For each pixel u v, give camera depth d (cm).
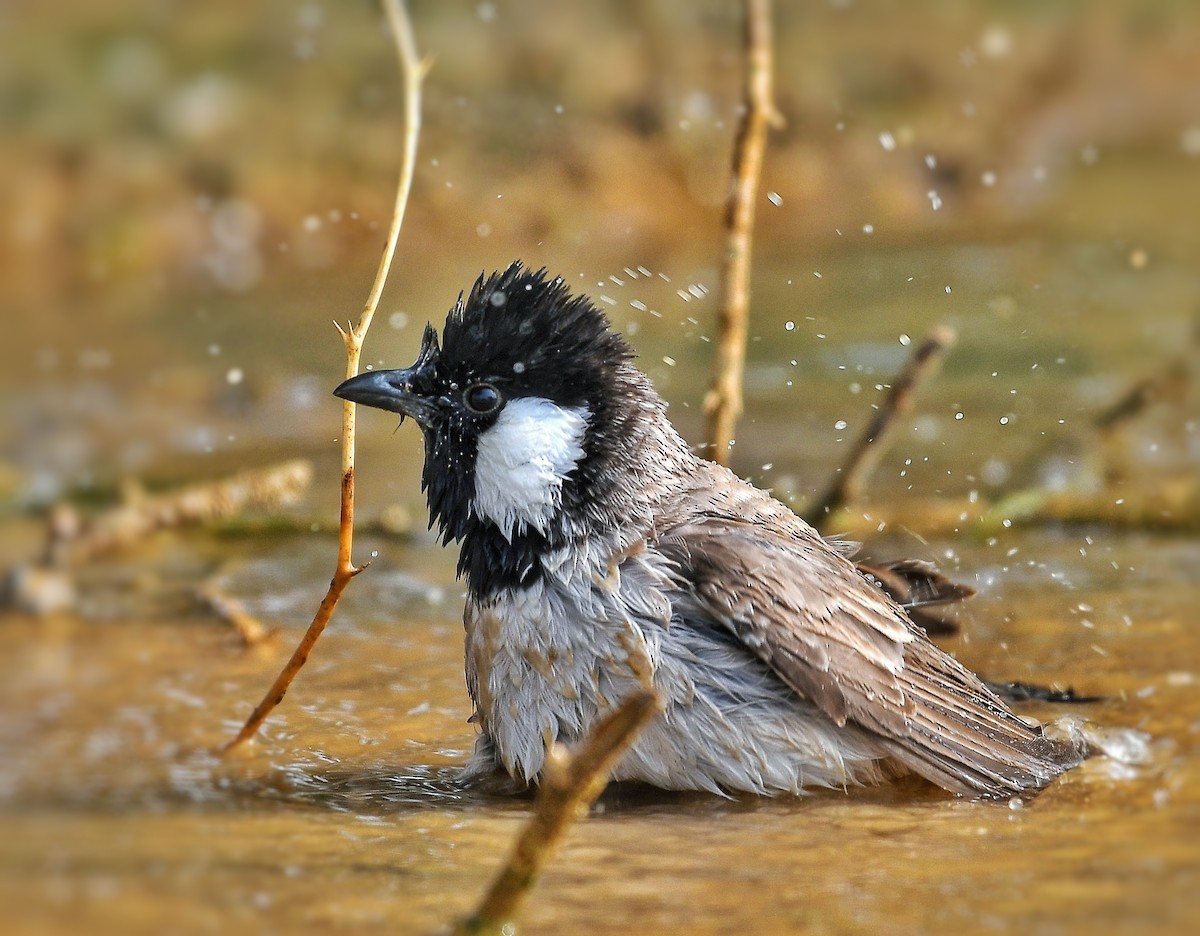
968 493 1359
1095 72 2522
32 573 1175
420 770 871
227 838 739
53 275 2038
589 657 840
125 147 2139
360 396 899
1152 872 690
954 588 996
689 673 834
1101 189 2347
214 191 2106
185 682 998
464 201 2042
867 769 866
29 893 648
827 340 1745
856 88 2341
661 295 1862
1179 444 1495
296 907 641
